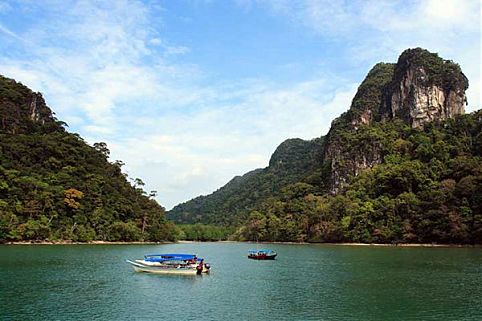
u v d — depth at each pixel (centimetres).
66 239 14250
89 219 15362
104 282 6284
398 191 18512
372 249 13912
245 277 7094
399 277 6894
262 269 8288
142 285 6134
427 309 4675
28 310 4478
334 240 18950
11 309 4503
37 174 15450
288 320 4266
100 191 16500
